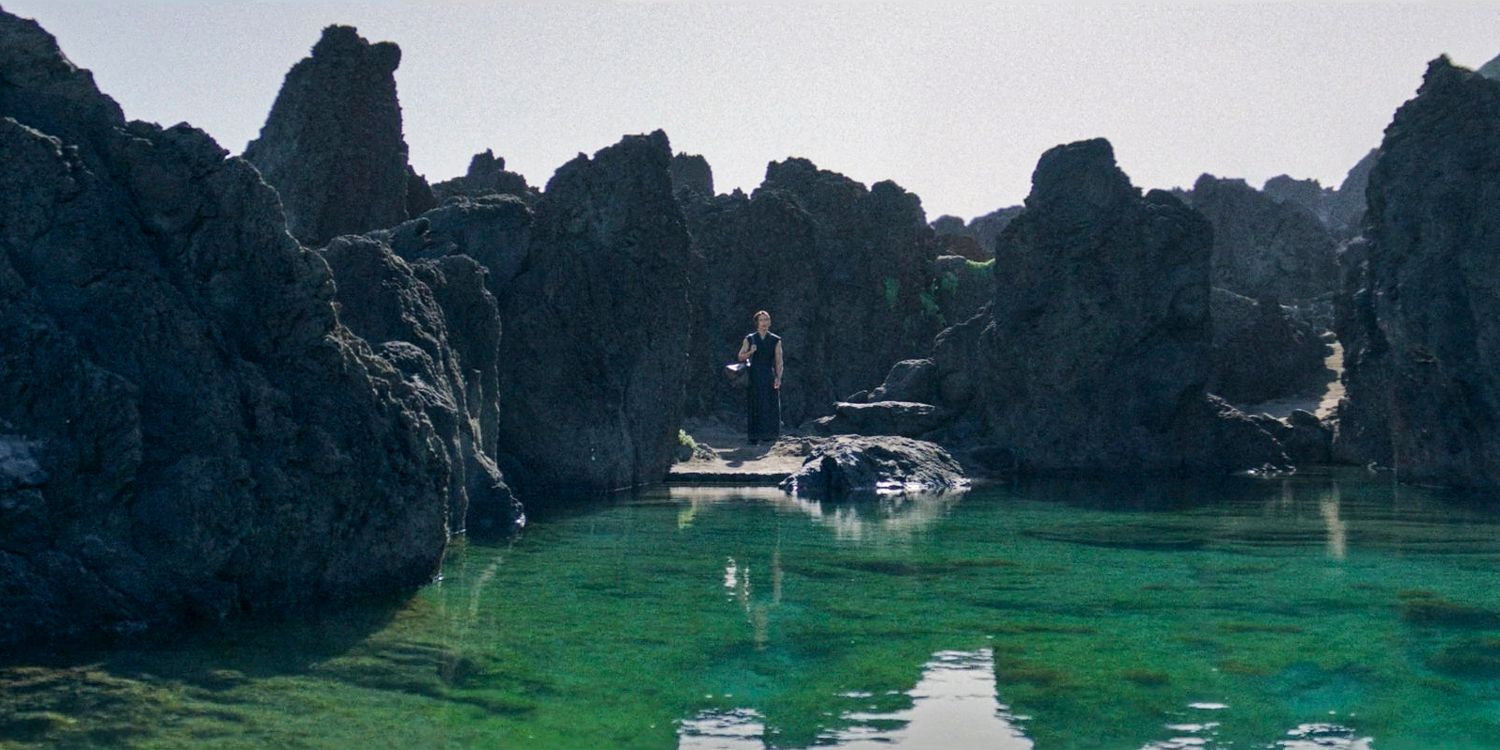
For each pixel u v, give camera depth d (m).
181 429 8.50
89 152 9.18
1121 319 26.72
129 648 7.56
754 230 33.94
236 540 8.48
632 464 21.58
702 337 31.34
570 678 7.14
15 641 7.49
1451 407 20.95
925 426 28.77
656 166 23.02
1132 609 9.38
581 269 21.62
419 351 13.91
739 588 10.32
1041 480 24.23
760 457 25.62
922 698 6.73
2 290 8.08
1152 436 26.39
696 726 6.18
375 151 24.00
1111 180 27.20
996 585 10.55
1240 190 47.50
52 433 7.83
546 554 12.38
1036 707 6.54
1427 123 21.50
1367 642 8.18
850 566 11.63
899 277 36.28
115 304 8.59
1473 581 10.75
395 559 9.88
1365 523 15.52
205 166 9.48
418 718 6.27
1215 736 6.01
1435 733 6.07
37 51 9.38
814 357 34.03
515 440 20.17
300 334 9.61
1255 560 12.12
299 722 6.16
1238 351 35.22
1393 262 21.75
